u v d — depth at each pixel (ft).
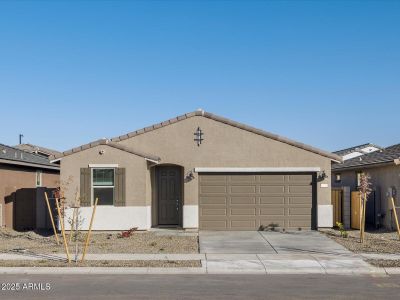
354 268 45.44
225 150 70.33
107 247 56.49
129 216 66.80
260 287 38.24
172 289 37.47
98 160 67.05
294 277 42.47
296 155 70.18
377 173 77.25
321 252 53.16
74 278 41.98
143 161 67.10
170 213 72.54
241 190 70.49
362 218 59.77
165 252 53.42
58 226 69.00
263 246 56.95
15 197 78.43
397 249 54.75
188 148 70.33
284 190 70.49
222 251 53.88
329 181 69.77
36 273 44.16
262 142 70.28
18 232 73.15
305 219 70.38
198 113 70.49
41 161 91.56
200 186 70.49
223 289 37.50
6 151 84.38
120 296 35.09
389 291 36.81
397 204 68.95
